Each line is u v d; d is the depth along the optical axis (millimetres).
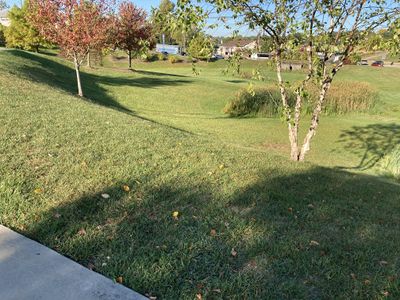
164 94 21016
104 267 2680
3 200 3527
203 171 5051
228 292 2541
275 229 3531
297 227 3654
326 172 6176
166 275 2643
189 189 4324
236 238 3262
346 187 5375
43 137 5512
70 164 4598
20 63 17969
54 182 4051
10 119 6219
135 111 16953
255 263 2920
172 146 6180
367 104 19703
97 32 14828
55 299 2309
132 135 6457
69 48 14773
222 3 5852
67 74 21422
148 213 3607
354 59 6613
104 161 4879
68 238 3018
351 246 3377
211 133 13328
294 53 6852
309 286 2699
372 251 3311
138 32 30109
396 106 21688
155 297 2441
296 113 7426
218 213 3758
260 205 4117
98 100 16969
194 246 3055
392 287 2773
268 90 18266
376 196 5184
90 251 2854
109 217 3445
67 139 5598
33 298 2303
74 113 7574
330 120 17375
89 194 3852
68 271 2588
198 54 6730
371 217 4219
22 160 4508
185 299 2438
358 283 2773
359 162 11062
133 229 3262
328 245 3328
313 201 4477
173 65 54875
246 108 18266
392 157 10781
